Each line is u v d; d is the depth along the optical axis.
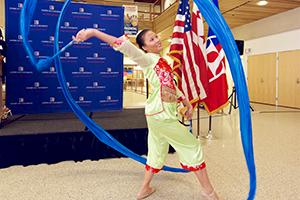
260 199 1.84
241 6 7.50
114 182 2.17
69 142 2.73
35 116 3.67
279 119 5.64
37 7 3.79
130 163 2.68
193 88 3.00
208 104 3.15
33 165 2.61
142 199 1.85
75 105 2.07
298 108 7.86
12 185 2.10
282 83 8.48
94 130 2.12
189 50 3.00
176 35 3.05
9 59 3.74
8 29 3.69
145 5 13.16
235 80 1.23
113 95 4.30
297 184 2.11
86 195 1.92
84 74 4.11
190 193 1.95
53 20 3.88
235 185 2.09
